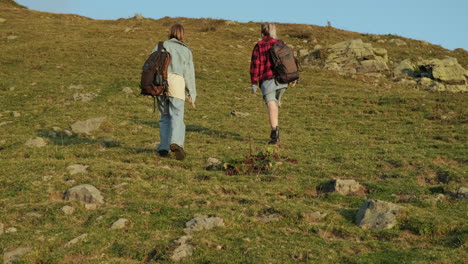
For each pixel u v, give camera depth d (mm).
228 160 7941
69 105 14336
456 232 5137
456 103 13914
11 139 9977
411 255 4621
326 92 17984
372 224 5414
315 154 8906
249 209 5777
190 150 9195
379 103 14898
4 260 4629
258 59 9461
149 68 7848
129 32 32500
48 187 6609
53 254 4738
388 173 7500
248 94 17797
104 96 15883
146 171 7402
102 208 5984
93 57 23859
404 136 10586
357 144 9891
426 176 7352
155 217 5613
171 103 8133
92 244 4934
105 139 9961
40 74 19938
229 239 5004
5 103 14836
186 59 8180
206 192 6582
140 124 11820
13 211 5789
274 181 7156
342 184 6699
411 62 31984
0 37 28578
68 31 31734
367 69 28125
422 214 5555
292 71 9328
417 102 14320
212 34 35031
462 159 8266
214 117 13203
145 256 4758
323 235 5211
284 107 14852
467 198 6223
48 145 9469
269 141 9688
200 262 4547
